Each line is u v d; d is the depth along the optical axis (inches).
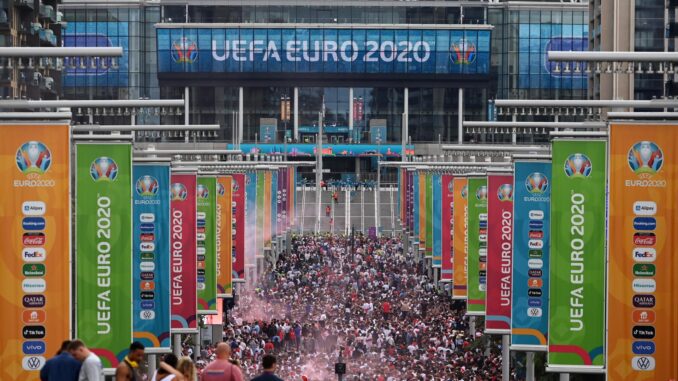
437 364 6259.8
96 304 3932.1
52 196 3587.6
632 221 3563.0
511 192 4904.0
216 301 5536.4
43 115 3602.4
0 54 3292.3
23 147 3582.7
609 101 3666.3
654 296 3567.9
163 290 4362.7
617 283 3572.8
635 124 3555.6
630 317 3572.8
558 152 3882.9
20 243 3587.6
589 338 3880.4
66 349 2618.1
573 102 3715.6
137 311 4367.6
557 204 3878.0
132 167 4168.3
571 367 3885.3
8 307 3590.1
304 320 7824.8
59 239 3592.5
